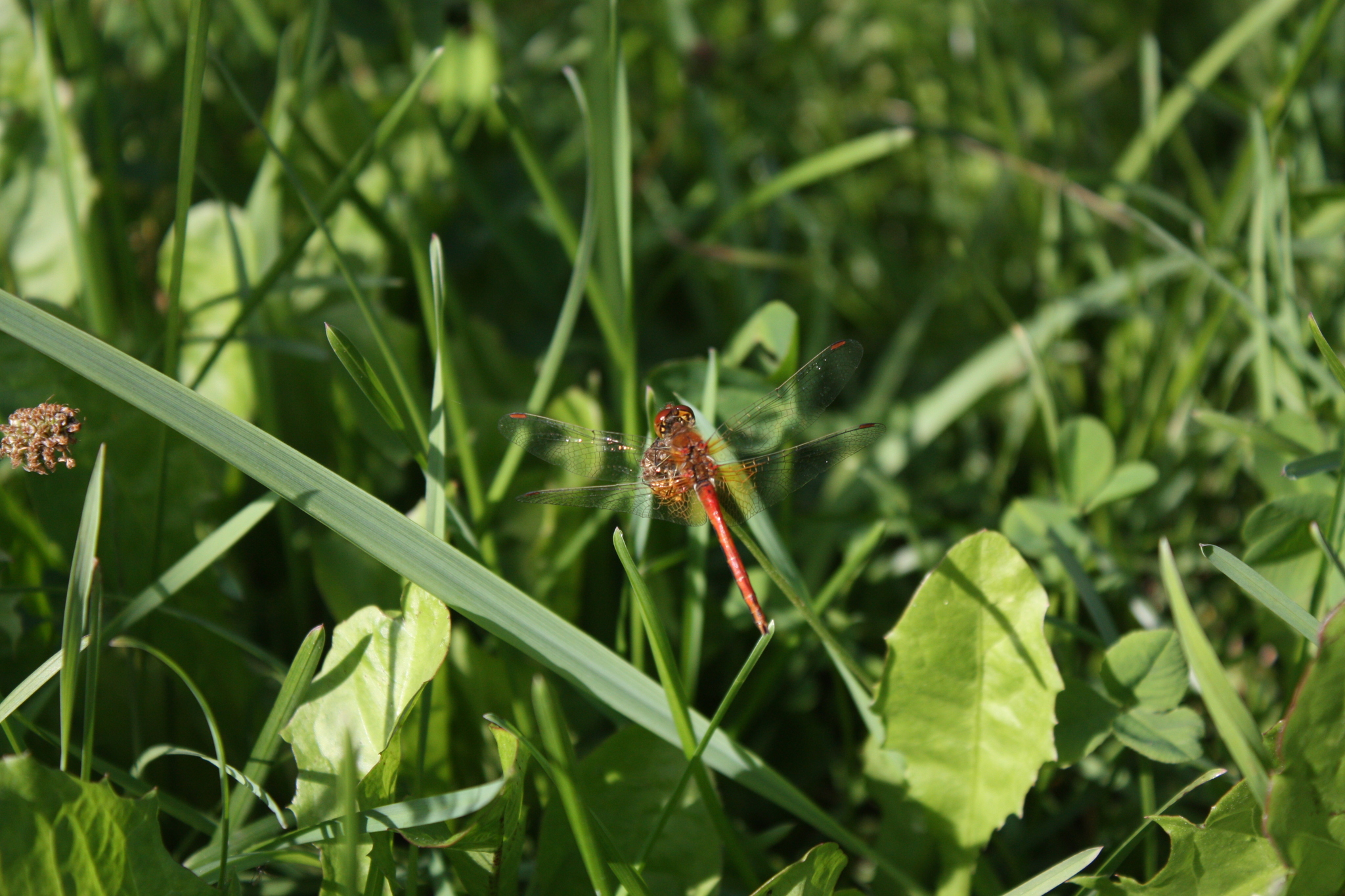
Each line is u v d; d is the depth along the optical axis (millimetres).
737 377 611
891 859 583
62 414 564
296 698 563
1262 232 623
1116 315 659
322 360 614
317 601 618
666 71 739
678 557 602
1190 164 686
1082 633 591
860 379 687
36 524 591
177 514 593
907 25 750
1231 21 772
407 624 563
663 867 571
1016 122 723
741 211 673
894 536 641
